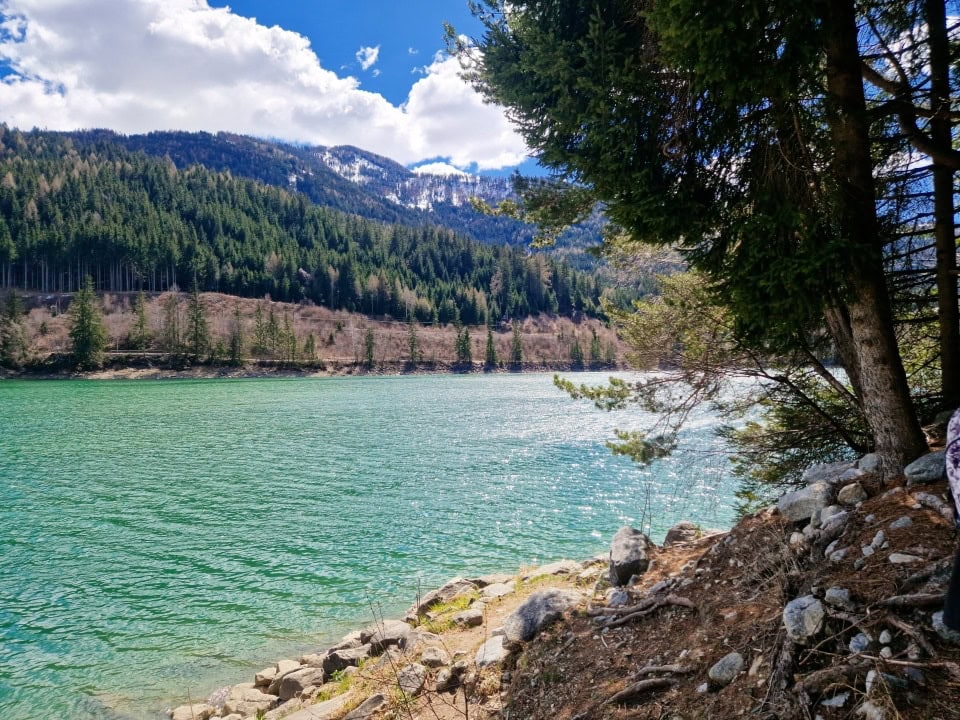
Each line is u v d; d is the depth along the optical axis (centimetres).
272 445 3403
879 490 449
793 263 434
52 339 12038
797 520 475
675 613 467
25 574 1396
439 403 6106
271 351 13588
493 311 18912
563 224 714
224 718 761
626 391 902
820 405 817
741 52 403
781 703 295
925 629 277
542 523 1806
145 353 12112
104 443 3428
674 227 504
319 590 1294
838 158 475
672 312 868
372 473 2603
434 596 998
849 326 561
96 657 1002
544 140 591
